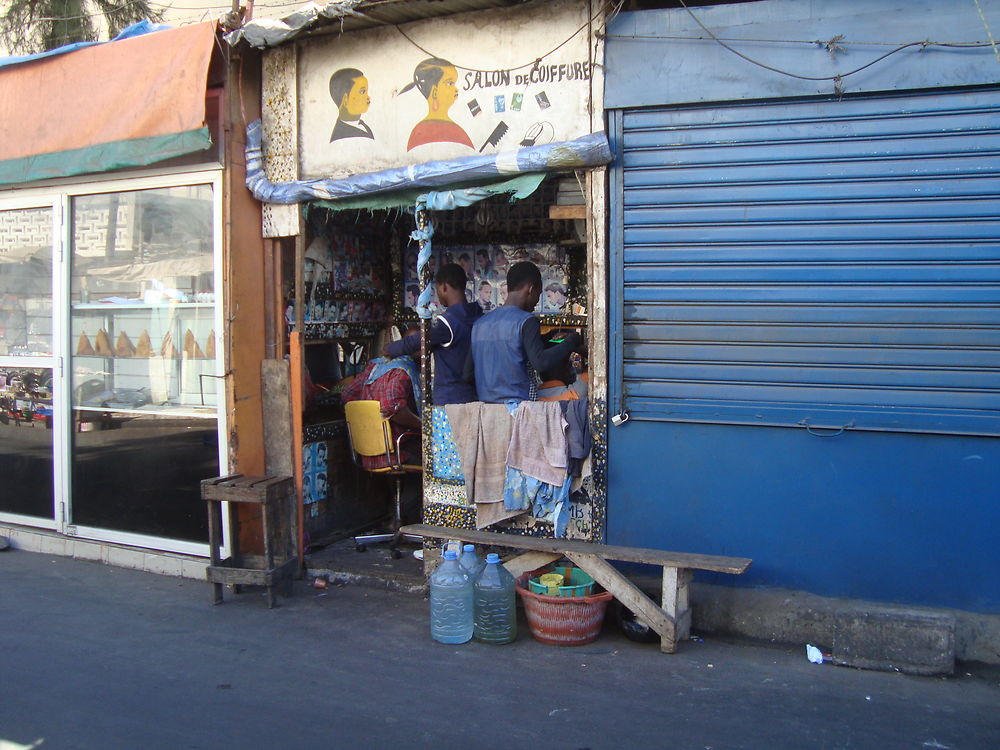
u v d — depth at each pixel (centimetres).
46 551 632
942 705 373
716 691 388
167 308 578
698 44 440
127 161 545
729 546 449
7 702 388
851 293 423
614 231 461
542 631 441
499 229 612
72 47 568
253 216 557
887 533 422
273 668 422
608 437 468
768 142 433
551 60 468
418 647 445
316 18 494
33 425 646
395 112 509
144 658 436
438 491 515
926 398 413
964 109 402
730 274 443
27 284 644
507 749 342
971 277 405
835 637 414
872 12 411
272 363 560
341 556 571
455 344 516
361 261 636
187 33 524
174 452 580
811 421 431
